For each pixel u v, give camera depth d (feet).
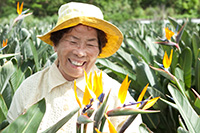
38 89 5.10
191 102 7.37
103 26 4.69
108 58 12.48
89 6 4.87
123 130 3.65
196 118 5.45
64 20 4.82
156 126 7.93
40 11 80.89
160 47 9.75
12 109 5.31
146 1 124.06
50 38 5.05
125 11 105.40
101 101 3.29
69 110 4.88
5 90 6.55
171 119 8.04
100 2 86.22
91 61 4.85
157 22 38.34
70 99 4.94
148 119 8.05
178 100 5.72
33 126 3.81
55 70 5.02
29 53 9.24
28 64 8.16
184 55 7.98
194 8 127.54
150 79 7.93
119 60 9.82
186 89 8.20
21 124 3.77
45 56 9.55
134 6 118.42
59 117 4.86
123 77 8.48
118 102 4.91
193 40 9.11
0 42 11.05
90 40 4.71
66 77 5.02
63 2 78.74
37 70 7.86
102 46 5.05
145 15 115.65
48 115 4.89
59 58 4.87
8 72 5.92
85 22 4.58
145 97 7.89
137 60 8.83
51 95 4.99
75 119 4.83
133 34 16.81
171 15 116.06
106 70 10.20
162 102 7.59
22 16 9.41
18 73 7.19
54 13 81.97
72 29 4.65
